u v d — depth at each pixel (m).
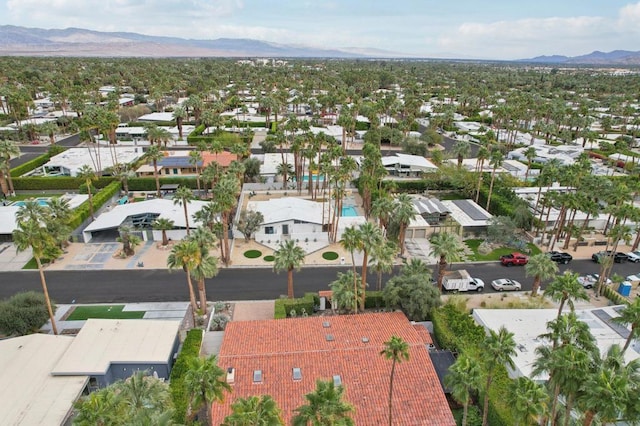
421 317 48.81
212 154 106.31
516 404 27.92
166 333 44.16
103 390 28.47
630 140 136.50
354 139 143.12
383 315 47.84
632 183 74.31
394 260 65.62
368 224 49.16
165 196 91.31
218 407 35.53
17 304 46.88
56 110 168.75
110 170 95.44
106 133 118.94
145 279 59.50
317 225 74.38
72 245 68.88
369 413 35.03
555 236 71.56
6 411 34.22
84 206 76.94
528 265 54.44
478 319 48.69
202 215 62.00
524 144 135.12
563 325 33.38
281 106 175.75
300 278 60.81
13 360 39.56
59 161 102.44
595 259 66.94
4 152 84.31
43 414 34.09
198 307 53.31
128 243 65.31
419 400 36.38
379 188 86.44
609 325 46.81
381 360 40.06
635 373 28.08
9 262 62.91
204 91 193.00
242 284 58.84
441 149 127.88
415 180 100.56
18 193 91.44
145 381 30.81
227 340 42.81
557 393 29.23
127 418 25.89
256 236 71.19
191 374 27.16
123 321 45.59
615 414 24.78
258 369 38.75
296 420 25.73
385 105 158.12
